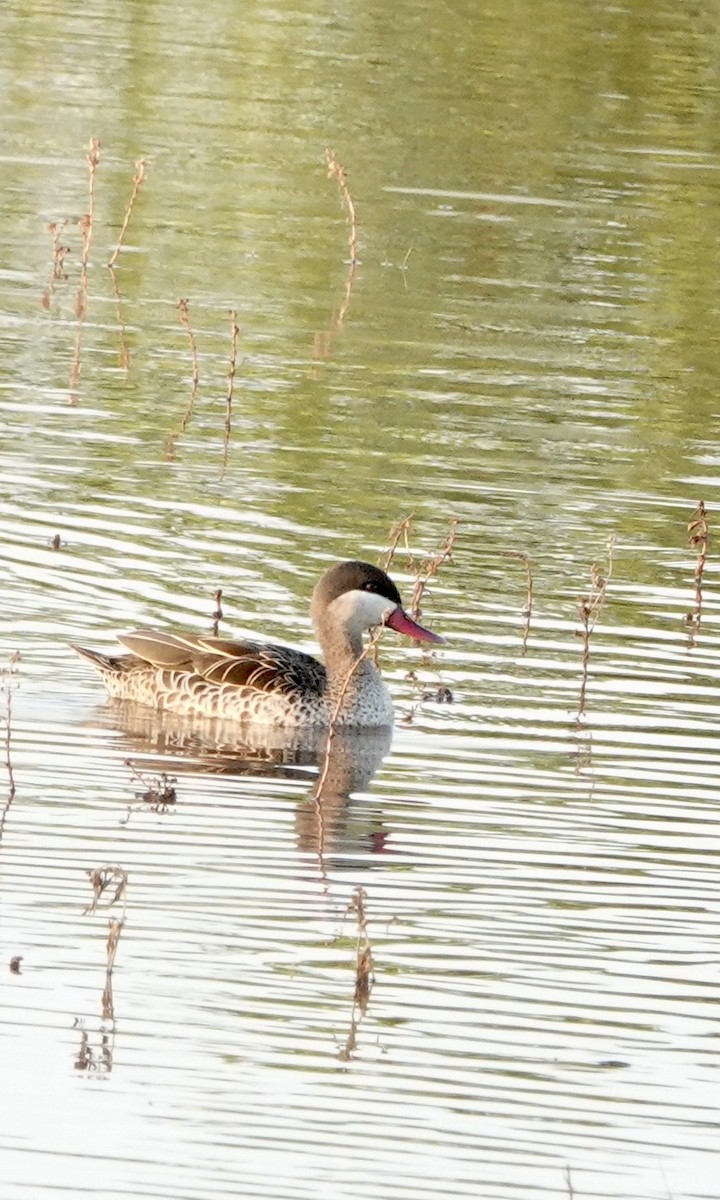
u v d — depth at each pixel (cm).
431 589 1773
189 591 1733
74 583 1728
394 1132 995
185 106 3400
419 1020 1095
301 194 3056
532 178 3197
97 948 1148
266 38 3812
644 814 1379
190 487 1967
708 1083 1053
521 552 1847
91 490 1939
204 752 1470
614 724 1533
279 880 1251
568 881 1269
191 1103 1007
